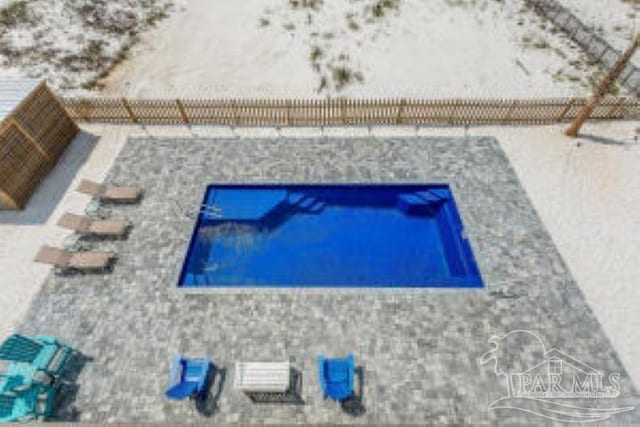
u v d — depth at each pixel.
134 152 17.75
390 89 21.53
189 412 10.78
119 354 11.80
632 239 14.73
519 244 14.38
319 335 12.15
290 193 16.45
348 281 14.22
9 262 14.26
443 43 24.45
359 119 19.05
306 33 25.23
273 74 22.41
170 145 18.11
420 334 12.15
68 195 16.44
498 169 16.92
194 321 12.50
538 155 17.72
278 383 10.62
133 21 25.80
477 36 24.91
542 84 21.59
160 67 22.78
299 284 14.10
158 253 14.25
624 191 16.33
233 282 14.08
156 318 12.59
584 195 16.17
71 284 13.46
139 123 19.44
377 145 17.98
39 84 16.70
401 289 13.20
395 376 11.32
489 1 27.70
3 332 12.37
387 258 14.88
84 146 18.36
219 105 18.58
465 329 12.25
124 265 13.91
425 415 10.69
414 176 16.58
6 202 15.59
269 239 15.29
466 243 14.59
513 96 20.92
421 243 15.31
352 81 22.00
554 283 13.35
